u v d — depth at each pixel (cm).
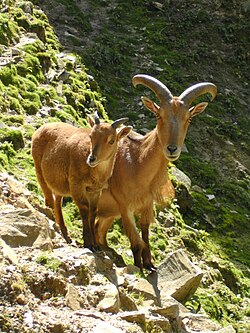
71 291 1106
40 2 2902
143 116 2517
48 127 1441
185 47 3080
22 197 1356
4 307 1004
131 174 1459
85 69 2558
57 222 1452
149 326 1152
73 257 1205
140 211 1491
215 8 3359
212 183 2438
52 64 2334
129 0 3244
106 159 1323
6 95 1970
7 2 2442
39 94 2102
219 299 1822
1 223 1199
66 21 2864
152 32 3081
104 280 1204
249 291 1994
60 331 1009
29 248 1185
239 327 1759
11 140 1806
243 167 2603
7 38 2252
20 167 1742
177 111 1409
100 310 1129
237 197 2448
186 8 3312
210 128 2689
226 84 3002
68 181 1380
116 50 2855
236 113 2862
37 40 2352
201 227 2206
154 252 1805
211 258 1998
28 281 1084
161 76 2794
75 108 2234
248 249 2211
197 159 2539
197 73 2961
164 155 1431
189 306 1625
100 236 1555
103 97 2484
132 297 1252
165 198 1501
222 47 3181
